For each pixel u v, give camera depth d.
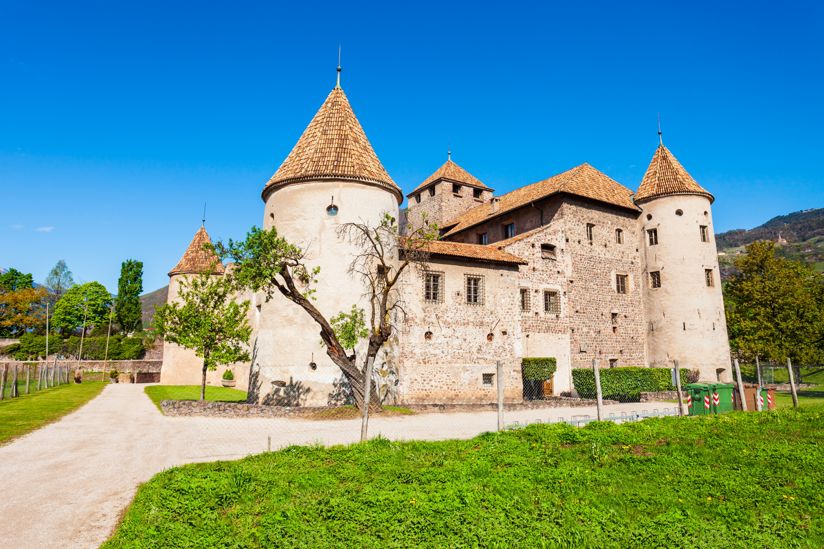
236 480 9.98
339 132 27.77
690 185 38.66
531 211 38.00
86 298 81.12
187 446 15.12
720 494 9.18
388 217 23.67
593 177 39.56
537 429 14.78
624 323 37.59
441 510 8.27
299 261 25.39
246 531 7.70
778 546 7.08
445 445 13.30
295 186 26.33
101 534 8.16
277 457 12.35
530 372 30.14
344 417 20.89
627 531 7.52
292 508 8.46
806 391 38.03
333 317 24.36
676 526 7.64
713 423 15.91
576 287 35.50
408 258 23.41
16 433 17.14
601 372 32.16
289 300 25.09
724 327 37.44
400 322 27.17
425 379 27.31
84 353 64.94
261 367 25.31
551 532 7.50
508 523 7.88
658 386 33.88
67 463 12.93
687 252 37.53
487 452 12.21
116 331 80.25
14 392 29.36
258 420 20.44
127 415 21.92
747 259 41.25
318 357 24.25
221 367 43.09
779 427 14.87
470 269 29.80
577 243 36.09
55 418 20.72
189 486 9.70
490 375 29.27
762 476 10.06
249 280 19.66
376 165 27.72
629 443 13.16
